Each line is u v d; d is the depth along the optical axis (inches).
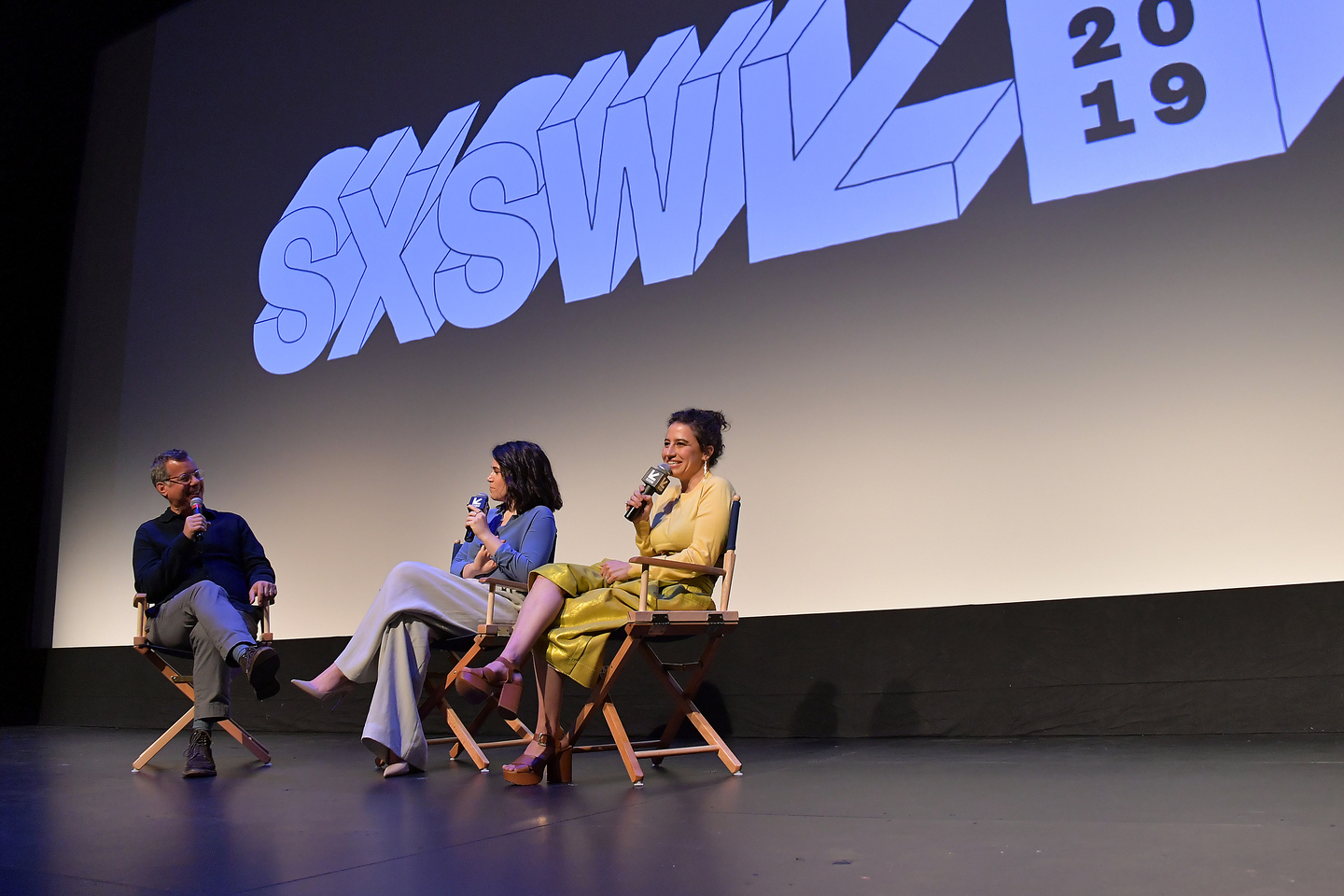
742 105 145.9
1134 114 118.3
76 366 214.1
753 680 130.7
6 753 136.4
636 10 159.0
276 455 184.2
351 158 187.2
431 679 113.7
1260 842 52.1
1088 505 115.0
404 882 51.2
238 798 85.8
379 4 189.6
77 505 206.7
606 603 88.4
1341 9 108.6
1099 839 54.8
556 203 161.3
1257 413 107.7
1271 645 103.7
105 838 67.1
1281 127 110.3
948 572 121.9
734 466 138.1
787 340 137.3
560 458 153.7
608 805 73.7
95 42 226.2
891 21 135.6
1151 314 114.5
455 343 168.2
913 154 131.6
